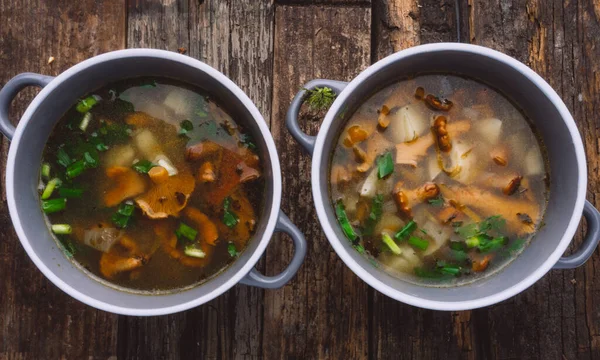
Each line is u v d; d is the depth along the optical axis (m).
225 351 0.45
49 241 0.40
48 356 0.45
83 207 0.41
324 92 0.42
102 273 0.41
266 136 0.37
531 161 0.41
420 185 0.41
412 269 0.41
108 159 0.41
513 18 0.46
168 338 0.45
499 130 0.41
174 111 0.41
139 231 0.41
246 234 0.41
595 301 0.45
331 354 0.45
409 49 0.37
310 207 0.45
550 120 0.39
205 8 0.46
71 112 0.41
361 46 0.45
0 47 0.45
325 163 0.39
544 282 0.45
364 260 0.40
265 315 0.45
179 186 0.41
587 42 0.45
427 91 0.41
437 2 0.46
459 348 0.45
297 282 0.45
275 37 0.45
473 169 0.41
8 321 0.45
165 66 0.39
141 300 0.40
